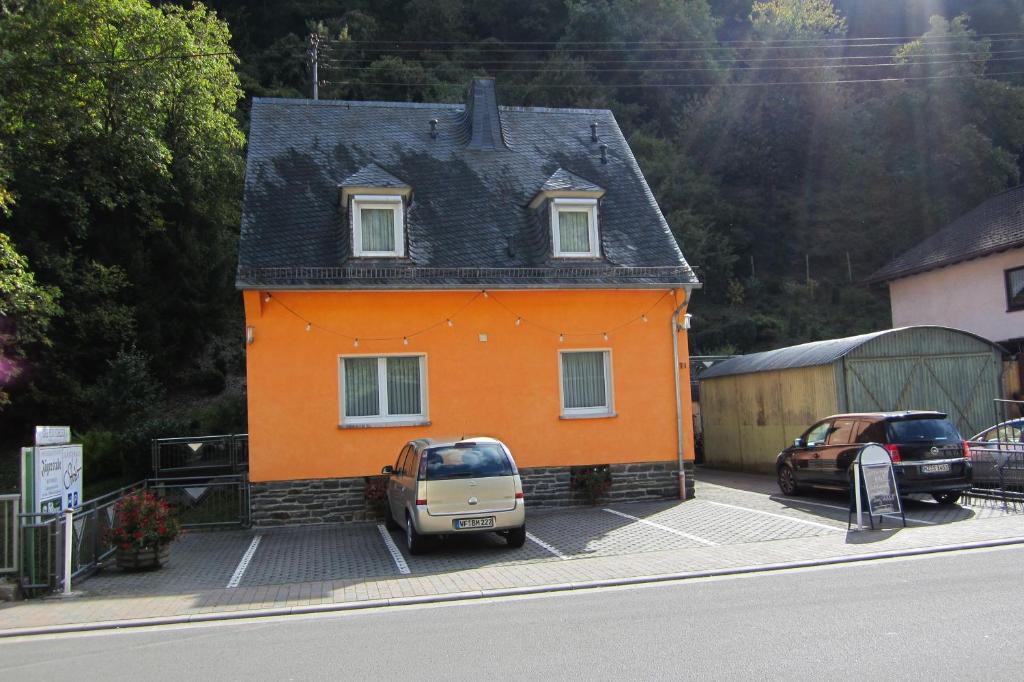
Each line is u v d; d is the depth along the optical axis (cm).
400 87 4931
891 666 541
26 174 2572
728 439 2311
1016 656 550
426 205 1697
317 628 764
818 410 1877
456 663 604
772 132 5556
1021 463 1355
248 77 4444
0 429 2717
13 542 978
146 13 2673
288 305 1501
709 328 4291
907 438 1337
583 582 927
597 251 1658
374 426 1516
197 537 1413
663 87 5750
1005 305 2527
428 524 1129
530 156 1883
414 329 1555
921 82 4919
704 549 1105
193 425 2238
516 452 1581
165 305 3064
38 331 2208
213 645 713
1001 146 4741
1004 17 5444
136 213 3036
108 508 1237
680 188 5016
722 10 6481
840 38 5775
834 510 1372
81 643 753
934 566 902
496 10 6056
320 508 1486
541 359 1608
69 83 2491
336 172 1725
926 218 4784
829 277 4988
